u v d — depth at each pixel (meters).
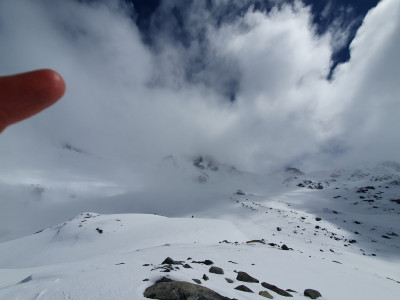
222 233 46.50
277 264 15.88
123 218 62.03
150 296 7.60
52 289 8.09
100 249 43.47
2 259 50.56
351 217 107.69
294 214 102.25
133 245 40.97
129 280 8.70
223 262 15.34
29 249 53.94
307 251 41.00
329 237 70.00
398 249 63.88
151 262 14.53
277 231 73.50
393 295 12.35
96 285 8.22
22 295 7.88
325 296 11.10
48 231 68.88
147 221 59.31
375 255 56.69
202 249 20.42
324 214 115.88
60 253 46.62
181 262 13.05
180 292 7.73
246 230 73.75
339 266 17.78
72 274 9.82
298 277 13.42
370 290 12.70
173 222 54.47
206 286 9.02
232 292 8.94
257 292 9.62
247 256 17.59
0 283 13.98
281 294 10.00
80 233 54.47
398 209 137.62
